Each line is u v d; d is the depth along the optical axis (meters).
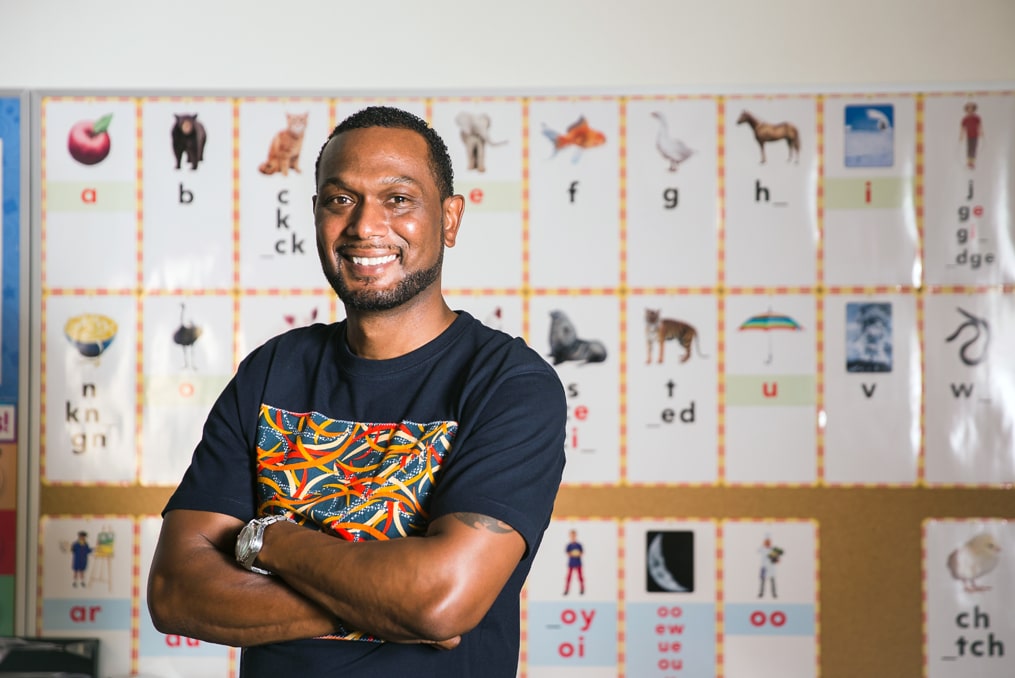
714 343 2.04
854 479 2.02
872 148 2.03
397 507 1.06
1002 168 2.01
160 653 2.05
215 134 2.06
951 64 2.03
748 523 2.03
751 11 2.05
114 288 2.06
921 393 2.02
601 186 2.04
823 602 2.02
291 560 1.03
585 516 2.04
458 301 2.05
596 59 2.05
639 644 2.03
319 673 1.05
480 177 2.05
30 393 2.05
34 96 2.06
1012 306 2.01
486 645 1.11
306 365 1.19
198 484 1.16
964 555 2.01
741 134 2.04
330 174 1.11
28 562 2.04
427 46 2.06
